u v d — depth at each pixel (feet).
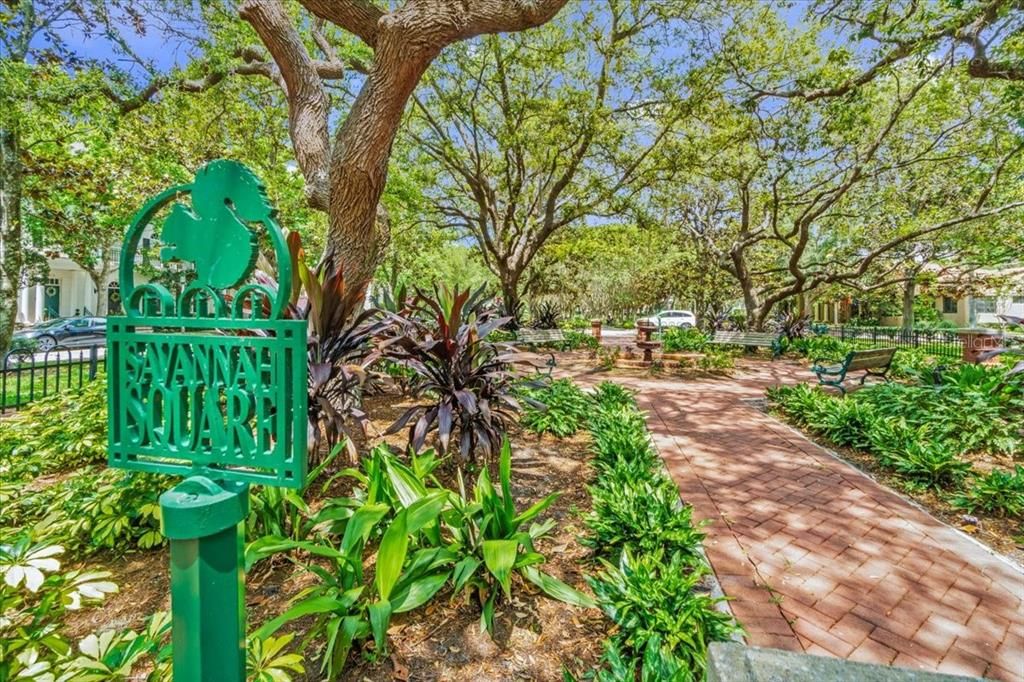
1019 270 55.77
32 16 18.31
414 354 11.28
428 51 12.39
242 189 3.54
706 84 30.94
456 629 6.19
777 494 11.11
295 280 9.75
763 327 48.78
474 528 7.14
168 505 3.27
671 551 7.65
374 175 13.64
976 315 75.61
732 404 21.42
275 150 32.30
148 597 6.77
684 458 13.74
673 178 36.99
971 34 20.27
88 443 11.30
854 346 38.91
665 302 114.21
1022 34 19.89
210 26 19.95
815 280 42.52
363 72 25.11
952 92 30.83
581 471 11.99
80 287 72.84
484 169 42.65
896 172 36.68
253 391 3.45
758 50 29.53
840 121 27.81
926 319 74.84
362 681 5.35
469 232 53.16
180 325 3.62
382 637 5.15
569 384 20.54
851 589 7.43
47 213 31.22
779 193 41.09
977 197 35.68
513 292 46.73
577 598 6.28
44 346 43.98
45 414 14.01
